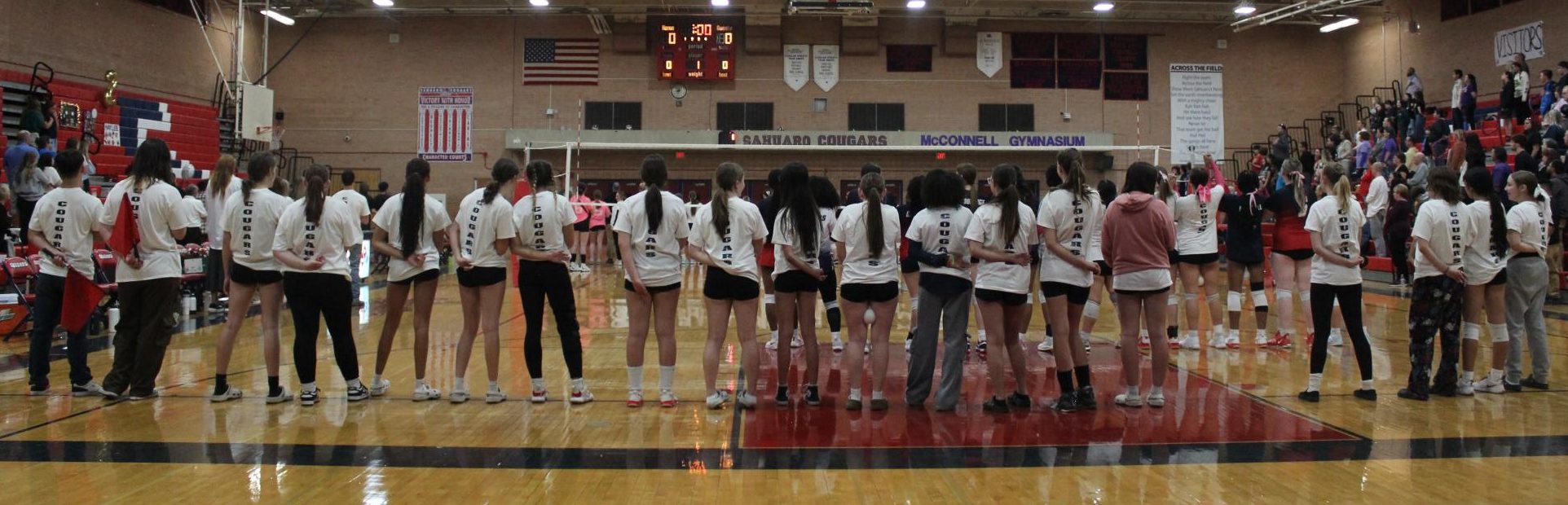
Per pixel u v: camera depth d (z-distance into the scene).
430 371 6.55
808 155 25.52
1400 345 7.82
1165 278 5.12
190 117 21.36
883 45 25.73
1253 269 7.66
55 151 15.99
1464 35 21.94
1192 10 24.28
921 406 5.26
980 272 5.15
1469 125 18.83
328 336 8.47
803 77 25.62
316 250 5.25
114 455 4.19
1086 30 25.78
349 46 25.44
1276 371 6.46
